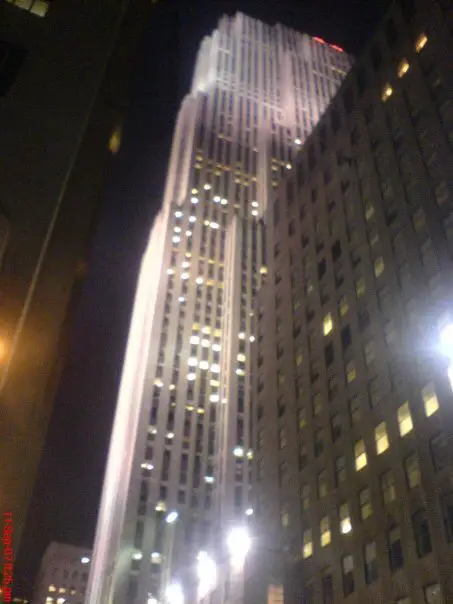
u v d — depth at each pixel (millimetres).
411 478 37969
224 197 158250
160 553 96688
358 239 54812
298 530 48062
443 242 42562
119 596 91688
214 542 97625
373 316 48188
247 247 141125
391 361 43875
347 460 45188
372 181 55500
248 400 116500
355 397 47156
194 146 168625
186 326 129250
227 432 110625
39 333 23922
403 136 53125
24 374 22781
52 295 25188
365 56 66188
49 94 29203
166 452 109812
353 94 66250
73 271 26469
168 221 147000
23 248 23734
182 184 163500
